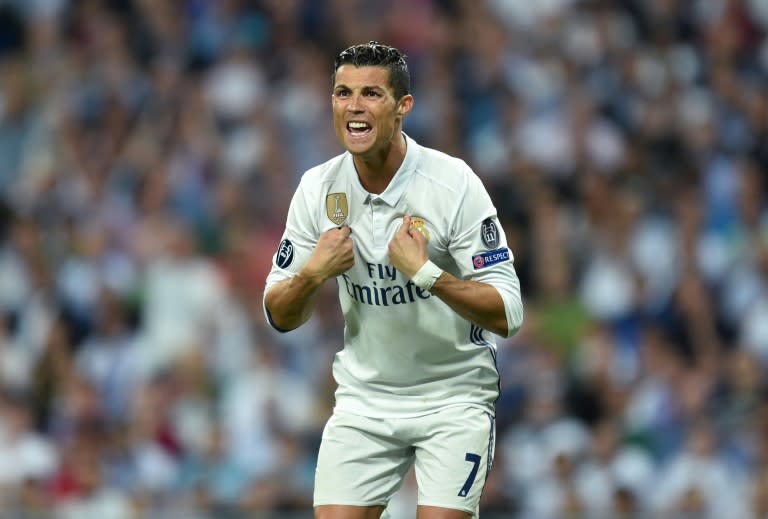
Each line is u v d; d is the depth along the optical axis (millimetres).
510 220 33344
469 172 14547
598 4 40344
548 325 31125
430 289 13914
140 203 35500
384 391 14922
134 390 30297
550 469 27109
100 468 27828
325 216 14641
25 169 37906
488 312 14039
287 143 36594
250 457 28125
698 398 29016
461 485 14625
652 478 27531
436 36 39375
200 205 34969
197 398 29844
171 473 27859
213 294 32594
